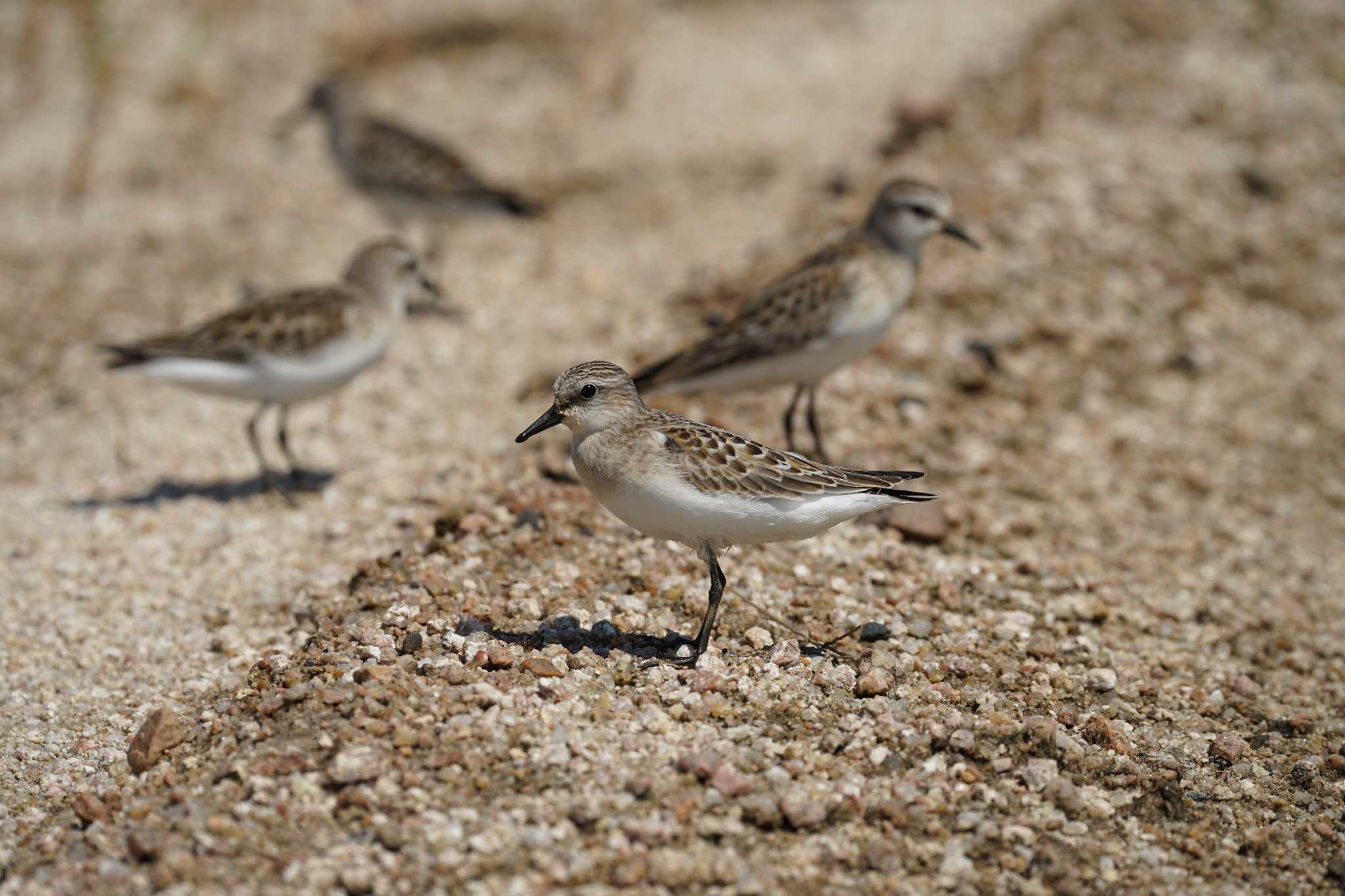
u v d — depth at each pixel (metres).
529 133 24.41
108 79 24.66
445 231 22.09
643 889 8.27
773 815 8.86
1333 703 11.59
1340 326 18.61
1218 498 15.31
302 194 23.50
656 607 11.48
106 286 20.25
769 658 10.67
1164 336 17.92
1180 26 25.78
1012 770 9.67
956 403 16.27
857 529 13.27
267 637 11.93
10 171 23.73
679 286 19.19
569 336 18.17
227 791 9.00
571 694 9.99
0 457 16.05
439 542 12.50
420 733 9.37
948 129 22.33
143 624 12.34
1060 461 15.53
